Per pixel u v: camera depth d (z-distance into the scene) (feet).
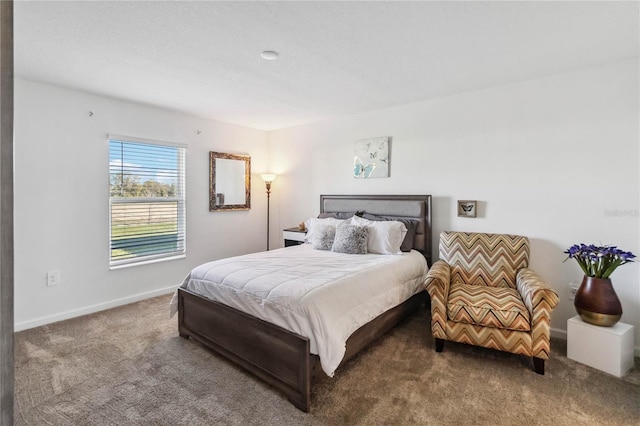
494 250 9.60
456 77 9.34
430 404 6.12
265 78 9.40
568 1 5.68
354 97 11.22
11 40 1.95
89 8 5.83
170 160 13.10
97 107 10.85
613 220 8.39
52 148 9.91
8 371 1.95
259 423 5.63
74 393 6.43
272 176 16.10
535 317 7.06
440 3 5.73
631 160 8.13
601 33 6.80
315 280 7.35
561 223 9.12
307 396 5.91
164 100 11.51
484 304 7.64
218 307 7.76
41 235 9.77
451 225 11.16
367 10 5.94
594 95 8.55
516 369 7.37
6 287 1.94
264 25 6.47
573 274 8.97
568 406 6.07
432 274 8.46
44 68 8.60
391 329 9.62
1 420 1.94
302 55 7.86
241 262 9.16
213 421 5.68
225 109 12.75
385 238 10.69
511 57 7.98
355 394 6.43
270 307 6.71
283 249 11.62
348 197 13.62
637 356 8.02
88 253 10.77
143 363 7.57
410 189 12.10
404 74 9.12
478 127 10.48
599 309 7.39
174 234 13.30
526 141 9.62
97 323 9.93
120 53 7.71
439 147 11.34
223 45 7.32
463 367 7.45
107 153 11.12
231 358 7.46
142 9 5.89
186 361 7.68
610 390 6.56
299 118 14.26
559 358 7.91
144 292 12.28
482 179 10.45
